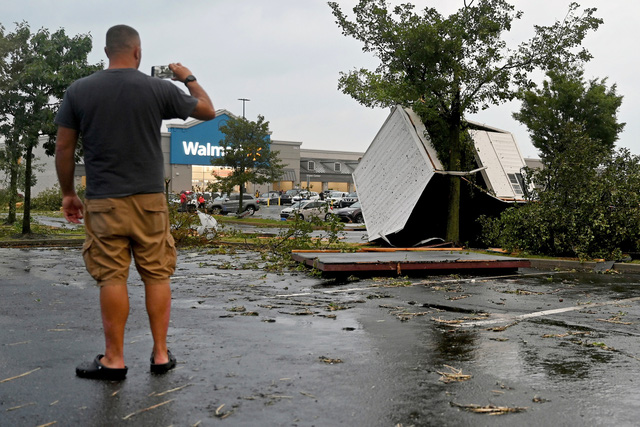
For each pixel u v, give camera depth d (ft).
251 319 18.02
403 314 19.30
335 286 26.71
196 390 10.69
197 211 54.54
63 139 11.25
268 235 61.26
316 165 273.75
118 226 11.13
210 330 16.20
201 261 38.60
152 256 11.66
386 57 52.60
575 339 15.81
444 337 15.80
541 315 19.62
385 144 55.31
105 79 11.16
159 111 11.49
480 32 48.98
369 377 11.78
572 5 49.55
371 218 54.60
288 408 9.84
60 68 54.54
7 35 54.49
